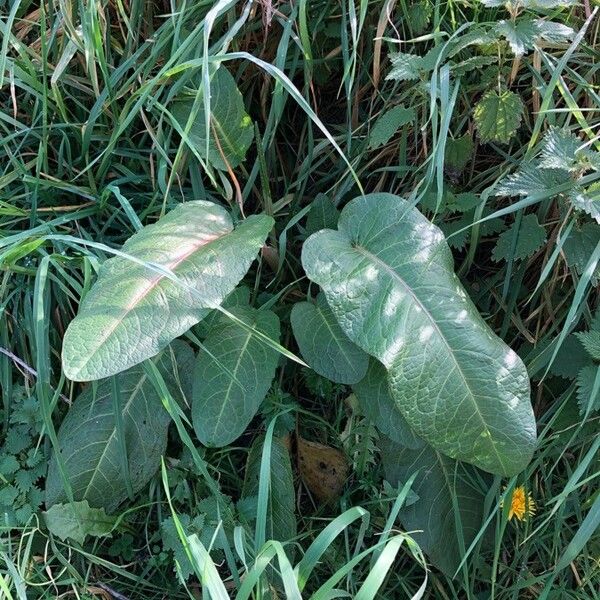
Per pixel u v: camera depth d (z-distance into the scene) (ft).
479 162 1.79
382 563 1.20
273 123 1.73
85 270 1.45
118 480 1.62
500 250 1.63
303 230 1.77
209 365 1.53
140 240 1.45
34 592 1.59
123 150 1.77
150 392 1.66
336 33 1.77
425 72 1.59
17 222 1.75
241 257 1.44
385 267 1.47
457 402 1.40
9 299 1.67
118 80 1.72
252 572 1.23
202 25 1.57
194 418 1.49
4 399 1.71
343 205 1.85
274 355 1.55
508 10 1.57
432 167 1.51
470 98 1.74
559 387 1.69
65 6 1.62
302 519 1.72
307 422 1.75
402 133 1.72
